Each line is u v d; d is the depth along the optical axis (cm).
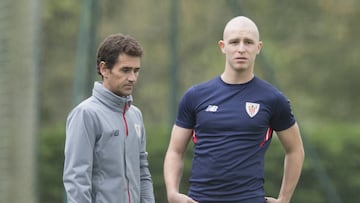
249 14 8069
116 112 1658
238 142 1739
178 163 1844
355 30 8069
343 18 8062
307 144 4359
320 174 4341
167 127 5312
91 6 3925
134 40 1645
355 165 5306
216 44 7638
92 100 1650
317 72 8206
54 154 5378
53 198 5375
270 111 1764
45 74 7656
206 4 7562
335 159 5312
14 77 2783
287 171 1834
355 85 8212
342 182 5319
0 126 2777
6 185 2784
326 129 5431
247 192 1739
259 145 1756
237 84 1766
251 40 1753
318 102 8300
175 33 4562
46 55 7631
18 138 2800
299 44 8100
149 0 7338
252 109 1748
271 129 1797
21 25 2789
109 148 1633
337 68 8175
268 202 1811
